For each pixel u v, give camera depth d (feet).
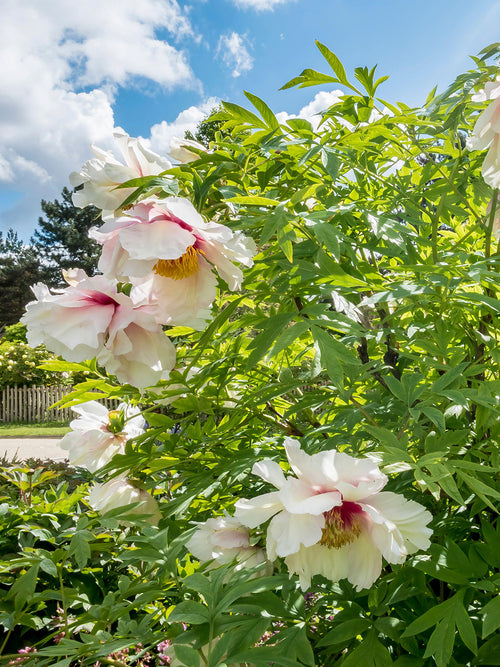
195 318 3.55
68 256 156.04
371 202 5.51
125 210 3.62
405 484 4.39
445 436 3.64
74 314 3.38
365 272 5.03
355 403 4.45
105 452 5.43
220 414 6.16
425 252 6.15
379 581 3.91
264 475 3.11
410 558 3.59
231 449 5.95
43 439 44.83
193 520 5.36
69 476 12.08
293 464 3.05
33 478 9.51
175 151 4.71
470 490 4.28
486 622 2.97
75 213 152.97
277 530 2.98
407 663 3.51
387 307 5.70
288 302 5.03
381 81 5.05
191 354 5.23
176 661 3.47
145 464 5.14
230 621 3.20
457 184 5.46
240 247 3.28
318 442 4.69
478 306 5.01
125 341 3.39
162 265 3.43
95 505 4.96
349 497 3.05
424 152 5.48
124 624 3.96
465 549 3.92
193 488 4.88
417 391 3.67
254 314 5.12
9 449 37.86
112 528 4.27
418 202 5.86
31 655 4.06
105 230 3.25
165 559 3.94
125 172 3.56
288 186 5.03
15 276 146.51
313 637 4.09
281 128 5.02
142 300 3.43
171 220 3.33
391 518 3.01
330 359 3.59
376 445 4.50
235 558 3.51
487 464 4.28
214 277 3.53
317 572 3.18
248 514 3.18
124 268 3.14
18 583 4.32
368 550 3.16
